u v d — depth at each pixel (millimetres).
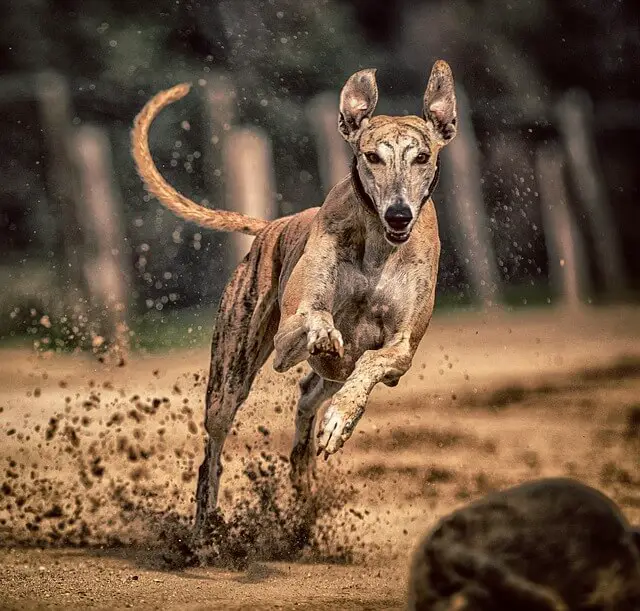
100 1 23172
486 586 3189
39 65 22969
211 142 19625
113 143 22172
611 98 27219
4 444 10508
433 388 14094
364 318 6340
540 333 18688
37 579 6195
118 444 10523
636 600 3160
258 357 7098
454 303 21406
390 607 5488
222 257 20922
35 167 21266
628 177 25594
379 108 23281
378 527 7734
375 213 6121
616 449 10219
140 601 5648
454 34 25688
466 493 8703
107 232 17797
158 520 7902
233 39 23203
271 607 5438
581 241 23156
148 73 22797
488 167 23625
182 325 19375
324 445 5578
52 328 18656
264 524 7328
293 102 23406
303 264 6234
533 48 26469
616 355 16250
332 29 24172
